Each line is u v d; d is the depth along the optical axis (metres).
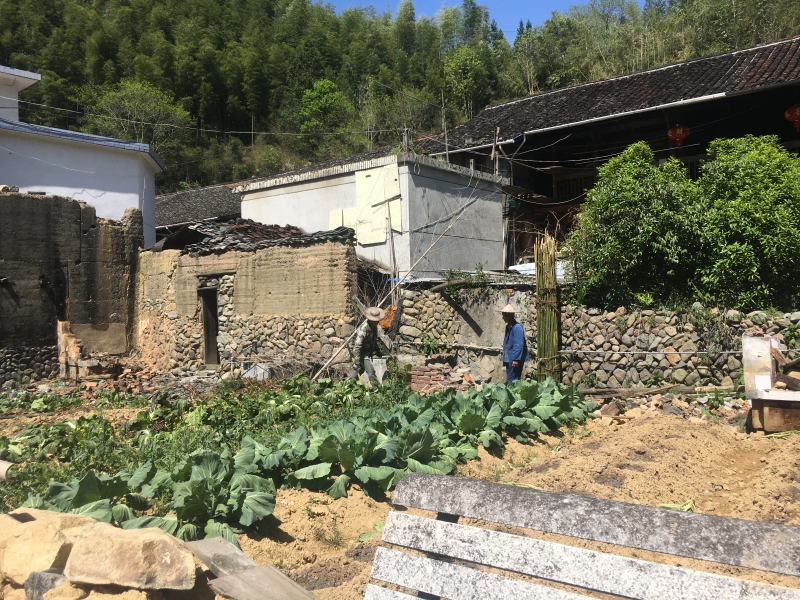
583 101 19.92
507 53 44.91
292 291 14.54
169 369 16.77
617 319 11.65
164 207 28.20
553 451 7.95
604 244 11.70
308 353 13.95
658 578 2.17
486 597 2.43
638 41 37.16
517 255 20.77
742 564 2.04
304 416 8.93
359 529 5.51
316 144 44.31
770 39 29.12
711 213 11.06
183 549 3.21
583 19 42.62
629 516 2.26
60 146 18.25
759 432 7.90
